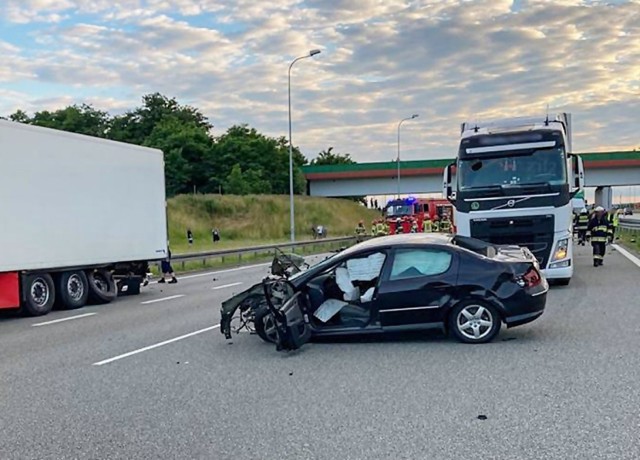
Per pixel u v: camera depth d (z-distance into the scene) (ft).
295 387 23.40
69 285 50.39
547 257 46.37
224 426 19.26
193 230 179.83
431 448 16.75
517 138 47.19
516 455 16.06
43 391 24.31
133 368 27.63
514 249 33.96
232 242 163.94
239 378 25.12
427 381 23.43
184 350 31.17
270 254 115.03
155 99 353.51
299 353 29.45
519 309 29.53
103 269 54.90
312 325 30.81
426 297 30.09
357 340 31.96
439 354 27.94
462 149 48.29
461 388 22.31
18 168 44.50
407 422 18.92
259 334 31.91
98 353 31.40
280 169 300.40
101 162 52.95
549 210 46.16
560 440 16.96
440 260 30.55
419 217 149.28
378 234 128.26
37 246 46.09
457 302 29.94
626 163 212.64
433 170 235.20
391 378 24.08
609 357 25.99
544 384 22.39
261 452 16.98
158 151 61.05
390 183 245.45
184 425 19.52
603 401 20.18
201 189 281.13
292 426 18.98
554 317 35.83
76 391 24.13
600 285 49.21
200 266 93.09
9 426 20.07
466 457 16.05
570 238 46.73
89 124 341.00
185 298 54.70
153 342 33.73
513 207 46.57
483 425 18.39
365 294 30.76
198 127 328.90
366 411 20.15
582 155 214.07
